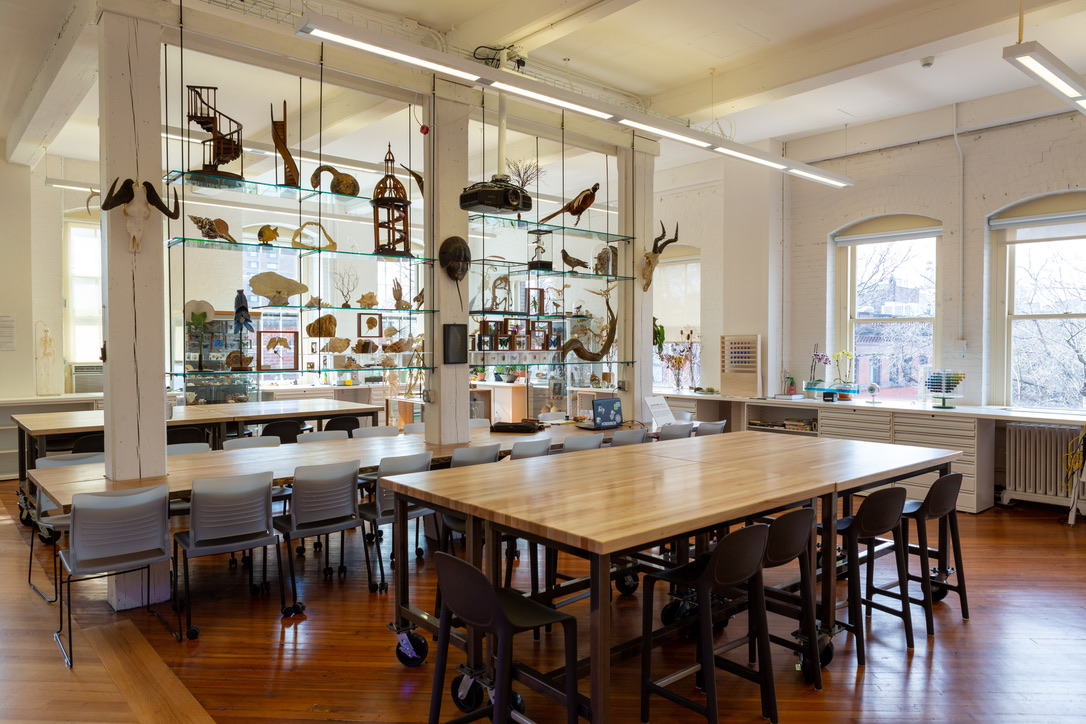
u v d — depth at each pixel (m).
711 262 9.16
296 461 4.66
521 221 5.78
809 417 8.00
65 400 7.98
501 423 6.16
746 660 3.47
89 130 7.72
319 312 4.82
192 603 4.20
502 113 4.89
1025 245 6.97
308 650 3.52
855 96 6.82
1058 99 6.40
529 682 2.65
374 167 7.43
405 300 5.28
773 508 3.05
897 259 7.84
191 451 5.23
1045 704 3.00
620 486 3.19
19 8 4.82
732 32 5.45
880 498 3.38
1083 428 5.98
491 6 4.95
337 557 5.16
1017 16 4.57
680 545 3.81
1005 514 6.44
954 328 7.25
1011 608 4.15
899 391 7.84
